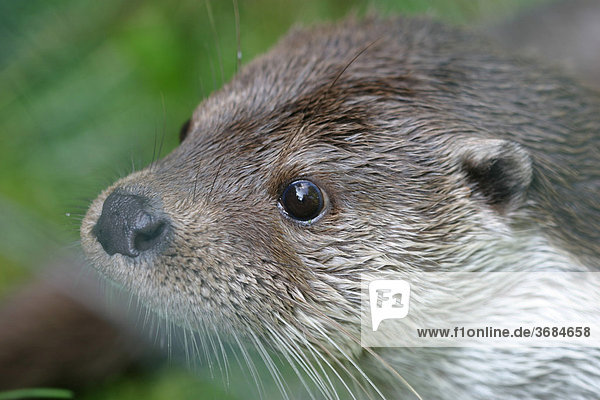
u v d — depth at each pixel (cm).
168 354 168
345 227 162
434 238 162
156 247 162
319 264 162
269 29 177
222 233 162
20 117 175
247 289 162
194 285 162
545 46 171
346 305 162
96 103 175
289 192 162
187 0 177
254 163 162
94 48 176
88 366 169
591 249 162
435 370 163
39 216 171
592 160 163
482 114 163
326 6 177
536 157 163
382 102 163
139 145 173
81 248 163
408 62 164
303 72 164
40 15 177
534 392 162
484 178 162
